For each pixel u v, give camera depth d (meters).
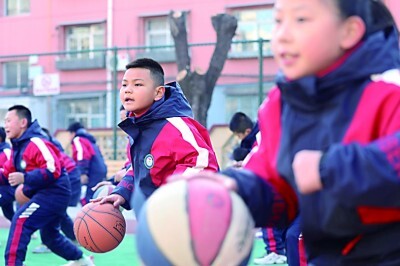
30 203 5.39
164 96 4.12
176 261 1.70
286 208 2.09
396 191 1.59
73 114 19.86
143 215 1.77
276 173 1.98
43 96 19.61
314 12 1.75
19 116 5.66
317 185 1.62
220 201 1.72
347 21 1.79
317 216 1.84
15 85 21.28
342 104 1.79
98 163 9.84
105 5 20.73
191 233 1.68
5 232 9.05
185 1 19.52
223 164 13.66
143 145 4.03
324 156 1.62
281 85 1.86
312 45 1.75
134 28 20.23
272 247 6.43
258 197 2.00
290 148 1.89
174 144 3.93
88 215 3.96
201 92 11.38
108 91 18.12
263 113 2.06
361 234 1.85
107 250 3.97
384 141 1.60
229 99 18.23
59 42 21.28
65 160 8.37
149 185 4.01
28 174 5.38
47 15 21.45
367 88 1.78
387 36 1.94
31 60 21.05
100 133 15.06
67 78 20.31
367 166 1.56
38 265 6.35
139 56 19.58
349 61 1.78
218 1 19.25
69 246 5.75
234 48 18.34
